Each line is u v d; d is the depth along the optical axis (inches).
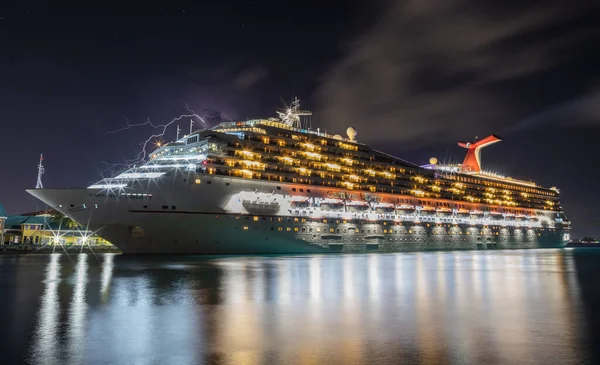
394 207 3988.7
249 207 2962.6
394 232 3961.6
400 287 1214.9
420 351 543.2
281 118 3651.6
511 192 5487.2
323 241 3388.3
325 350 548.7
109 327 683.4
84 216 2536.9
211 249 2827.3
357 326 690.8
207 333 642.2
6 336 625.9
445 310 838.5
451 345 573.0
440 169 4874.5
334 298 992.9
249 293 1071.0
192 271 1667.1
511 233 5324.8
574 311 834.2
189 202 2706.7
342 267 1948.8
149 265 1977.1
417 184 4315.9
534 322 724.7
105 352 542.9
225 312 811.4
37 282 1304.1
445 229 4475.9
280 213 3137.3
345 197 3629.4
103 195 2536.9
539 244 5767.7
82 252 3659.0
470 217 4795.8
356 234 3636.8
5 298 984.9
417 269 1893.5
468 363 491.5
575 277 1578.5
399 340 599.2
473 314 797.9
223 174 2864.2
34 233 4569.4
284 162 3267.7
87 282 1296.8
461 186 4808.1
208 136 2913.4
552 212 6053.2
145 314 791.1
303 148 3430.1
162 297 1000.9
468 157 5748.0
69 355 531.2
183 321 728.3
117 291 1099.9
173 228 2674.7
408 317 765.9
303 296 1023.0
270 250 3093.0
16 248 3654.0
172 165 2760.8
